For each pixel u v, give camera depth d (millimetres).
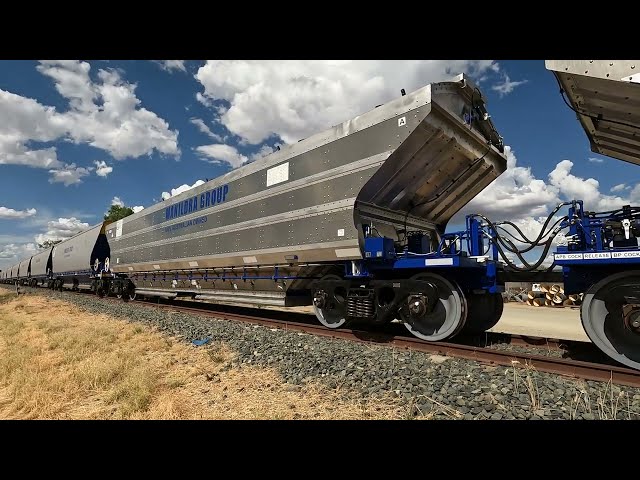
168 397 4395
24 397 4383
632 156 5879
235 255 9859
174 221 13477
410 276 7086
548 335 9258
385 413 3742
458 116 6664
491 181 8219
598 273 5012
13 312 15930
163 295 14688
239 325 8883
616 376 4359
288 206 8250
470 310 7625
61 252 30453
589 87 4473
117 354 6379
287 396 4336
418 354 5754
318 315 8086
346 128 7207
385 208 7449
